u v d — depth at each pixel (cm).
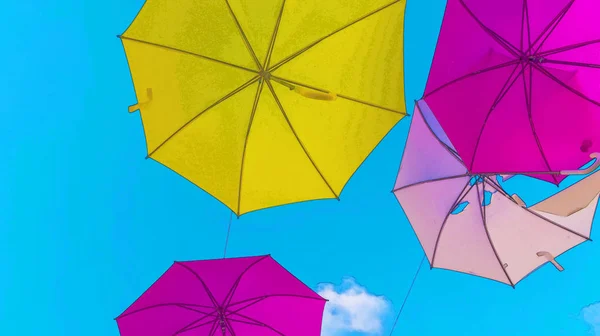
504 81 298
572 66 294
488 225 369
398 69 323
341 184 341
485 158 303
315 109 314
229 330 365
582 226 355
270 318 359
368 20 306
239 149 316
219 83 302
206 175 325
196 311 353
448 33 304
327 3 299
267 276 350
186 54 300
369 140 330
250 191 329
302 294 354
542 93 297
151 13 306
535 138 300
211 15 294
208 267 343
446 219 365
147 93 312
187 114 309
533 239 361
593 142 299
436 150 358
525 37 292
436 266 369
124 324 343
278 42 294
